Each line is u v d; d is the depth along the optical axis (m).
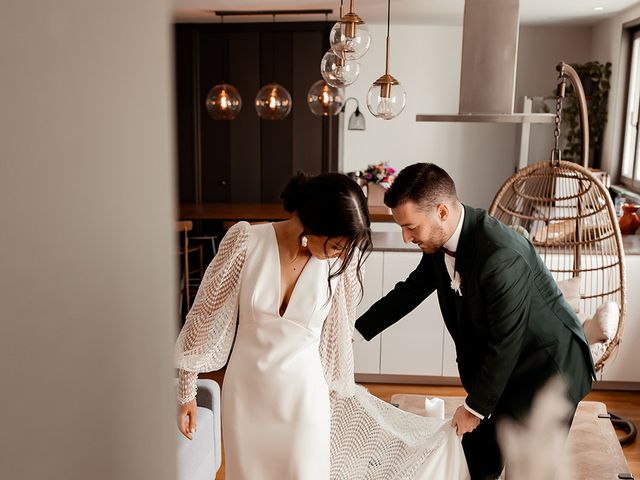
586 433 2.95
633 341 4.37
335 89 6.14
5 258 0.21
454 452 2.35
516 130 8.98
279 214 6.70
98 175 0.23
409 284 2.70
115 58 0.24
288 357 2.02
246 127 7.94
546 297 2.42
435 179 2.23
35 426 0.22
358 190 1.89
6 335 0.21
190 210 6.97
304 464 2.06
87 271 0.23
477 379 2.28
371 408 2.45
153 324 0.27
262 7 6.76
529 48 8.98
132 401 0.27
